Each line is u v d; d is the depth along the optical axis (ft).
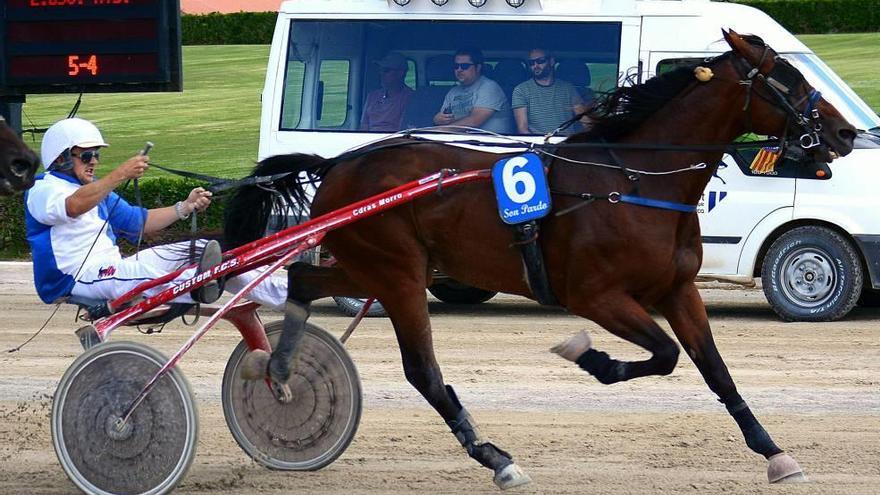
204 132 96.12
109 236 22.79
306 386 22.25
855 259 37.17
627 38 37.96
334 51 39.70
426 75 39.06
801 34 127.03
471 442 20.81
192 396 20.03
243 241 23.31
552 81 38.29
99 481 20.29
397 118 39.22
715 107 20.98
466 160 21.83
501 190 20.99
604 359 20.62
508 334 35.86
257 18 149.48
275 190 23.26
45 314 40.83
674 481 20.98
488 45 38.68
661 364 20.13
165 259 21.93
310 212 23.07
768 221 37.50
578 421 25.38
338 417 22.09
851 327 36.73
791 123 20.66
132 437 20.16
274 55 40.14
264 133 40.22
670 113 21.24
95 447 20.27
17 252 56.39
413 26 39.11
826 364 31.01
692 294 21.38
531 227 20.89
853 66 104.78
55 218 21.43
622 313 20.47
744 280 38.17
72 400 20.34
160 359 20.06
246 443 22.44
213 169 79.20
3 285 48.11
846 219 36.94
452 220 21.59
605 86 38.04
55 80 42.55
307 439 22.20
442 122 38.91
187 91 119.14
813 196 37.17
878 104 86.79
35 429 25.16
